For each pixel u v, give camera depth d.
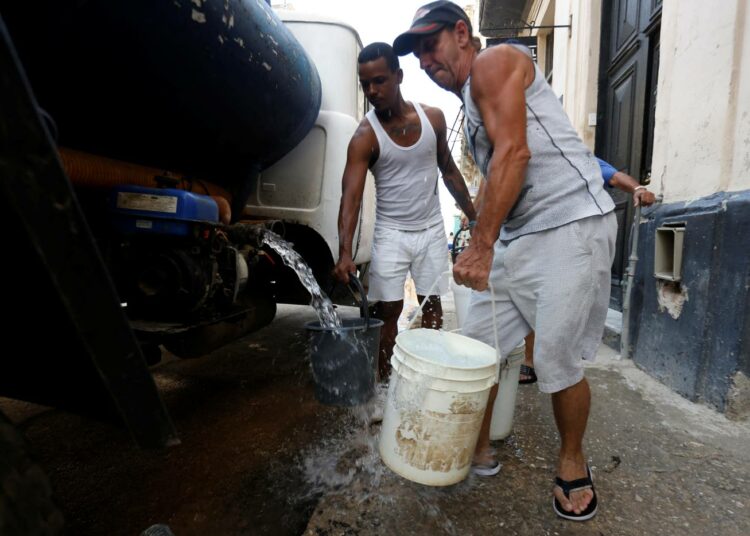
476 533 1.45
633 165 4.11
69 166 1.47
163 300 1.63
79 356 0.80
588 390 1.55
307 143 2.71
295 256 2.21
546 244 1.48
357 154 2.46
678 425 2.17
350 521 1.50
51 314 0.73
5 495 0.72
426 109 2.71
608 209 1.50
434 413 1.39
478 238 1.39
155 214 1.58
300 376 3.13
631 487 1.69
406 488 1.69
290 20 2.84
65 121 1.45
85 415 1.00
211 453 2.05
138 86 1.45
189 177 2.04
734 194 2.24
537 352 1.51
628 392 2.58
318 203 2.72
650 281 2.88
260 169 2.51
